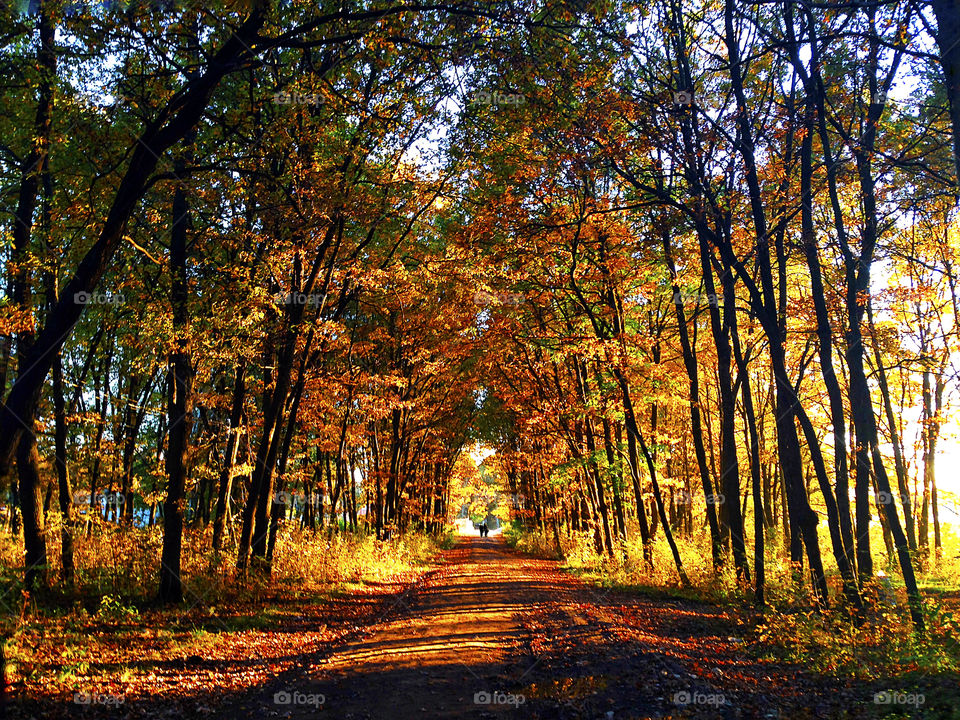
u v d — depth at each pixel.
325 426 23.05
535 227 16.77
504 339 22.50
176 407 13.70
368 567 22.61
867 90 13.77
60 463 15.41
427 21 10.16
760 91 13.76
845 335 15.87
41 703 7.11
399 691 8.26
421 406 30.84
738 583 16.50
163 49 11.73
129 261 14.00
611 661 9.34
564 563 29.08
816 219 16.72
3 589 12.46
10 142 13.66
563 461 25.11
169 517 13.37
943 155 13.09
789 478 12.91
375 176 15.38
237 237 15.12
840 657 9.22
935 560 22.58
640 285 20.28
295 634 11.96
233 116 13.58
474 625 12.82
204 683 8.48
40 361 6.66
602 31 12.09
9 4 10.68
